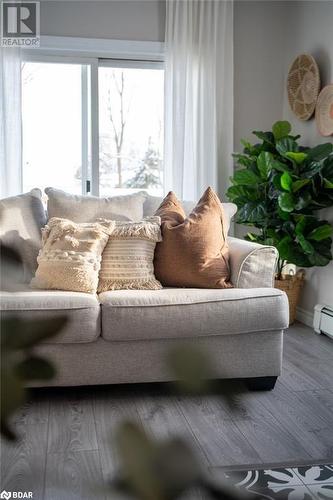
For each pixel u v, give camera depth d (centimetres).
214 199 328
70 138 469
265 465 214
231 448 227
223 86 467
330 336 406
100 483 35
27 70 456
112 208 341
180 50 453
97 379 275
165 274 312
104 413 261
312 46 436
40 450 220
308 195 390
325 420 258
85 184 475
